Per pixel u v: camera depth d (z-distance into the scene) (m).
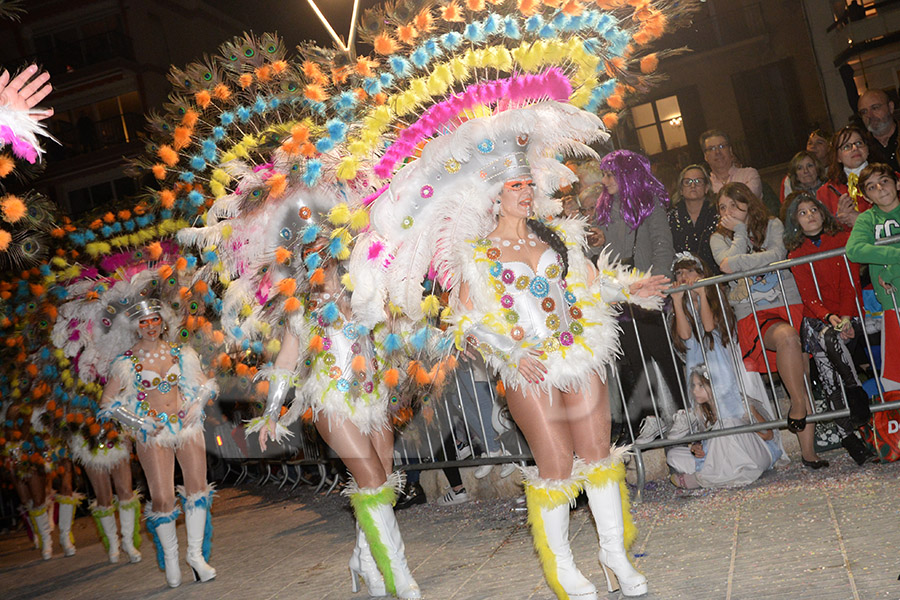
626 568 3.33
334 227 4.09
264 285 4.43
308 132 4.09
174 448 5.26
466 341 3.44
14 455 7.66
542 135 3.50
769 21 16.23
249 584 4.98
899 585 2.83
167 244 5.54
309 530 6.49
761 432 5.24
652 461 5.61
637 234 5.54
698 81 16.73
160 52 25.09
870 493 4.21
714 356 5.16
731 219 5.48
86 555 7.61
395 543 3.97
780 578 3.18
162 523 5.24
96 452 6.56
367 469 4.00
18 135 3.50
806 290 5.15
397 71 3.63
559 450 3.31
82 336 6.05
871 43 14.45
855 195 5.27
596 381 3.37
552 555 3.30
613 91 3.68
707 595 3.15
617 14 3.64
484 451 5.93
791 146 16.27
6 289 6.50
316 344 3.96
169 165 4.71
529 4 3.50
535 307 3.37
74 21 24.48
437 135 3.62
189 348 5.37
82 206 25.02
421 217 3.54
